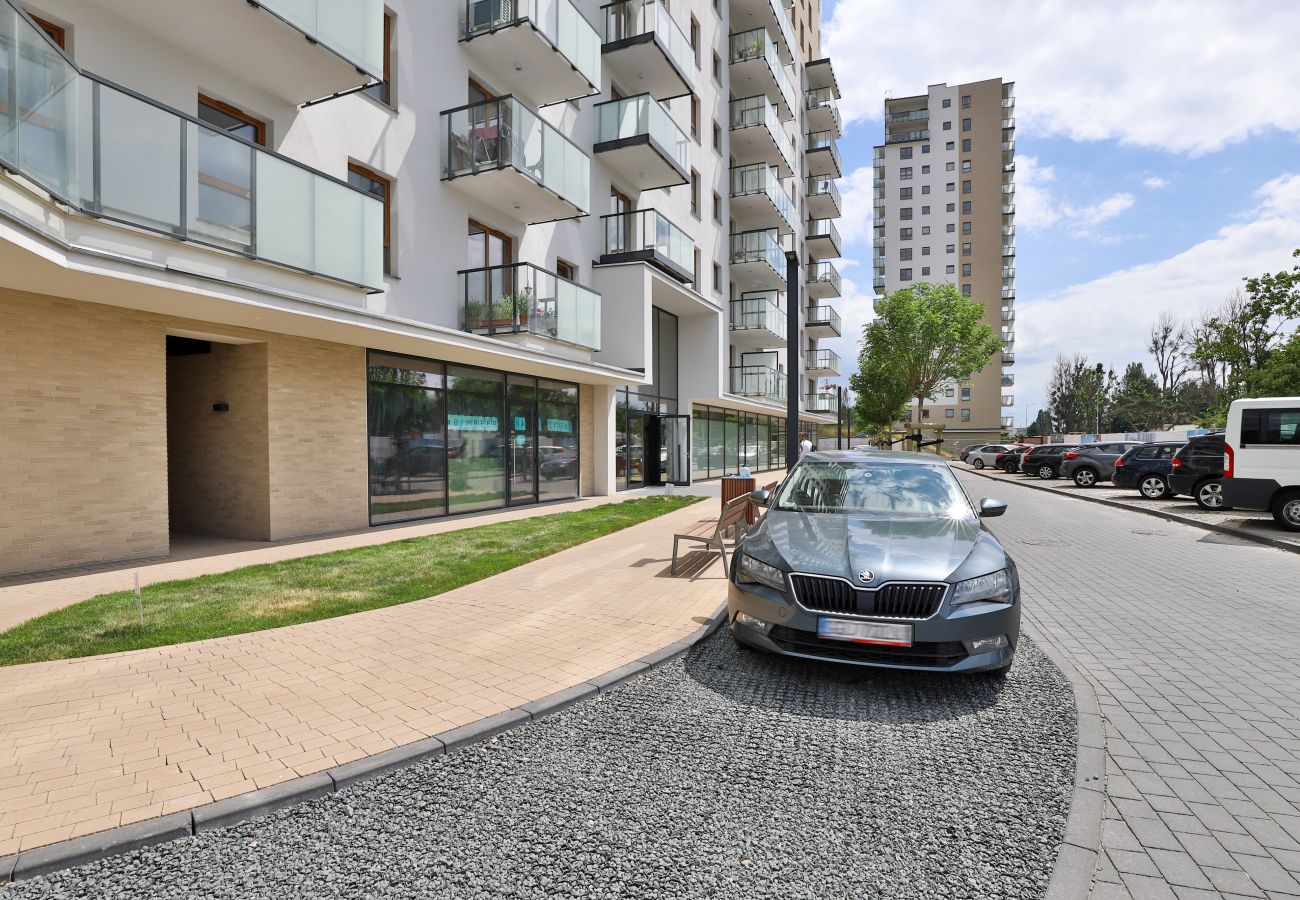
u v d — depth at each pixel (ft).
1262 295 65.62
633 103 55.06
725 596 20.26
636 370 54.75
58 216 18.10
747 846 8.13
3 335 21.11
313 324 27.30
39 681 12.80
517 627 16.89
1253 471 36.37
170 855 7.84
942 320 174.70
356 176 33.91
